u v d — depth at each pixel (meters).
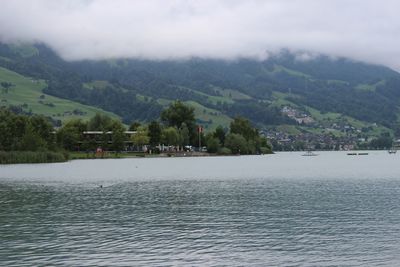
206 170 146.50
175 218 55.06
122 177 117.62
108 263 36.53
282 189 86.75
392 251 39.53
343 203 66.81
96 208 63.22
